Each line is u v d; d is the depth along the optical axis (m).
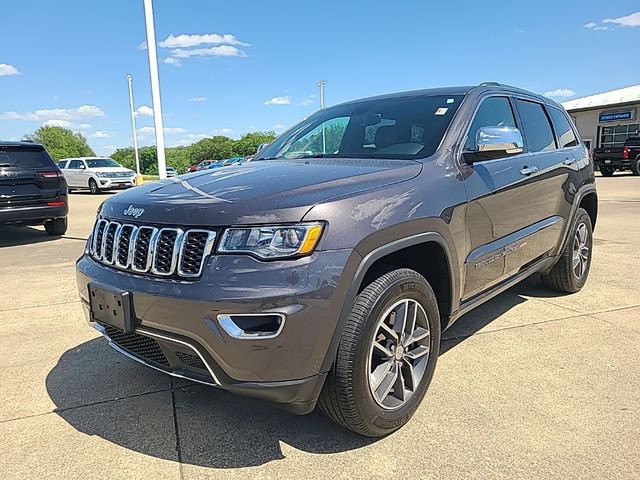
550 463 2.42
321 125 4.03
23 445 2.69
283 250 2.24
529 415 2.84
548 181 4.27
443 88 3.89
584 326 4.20
